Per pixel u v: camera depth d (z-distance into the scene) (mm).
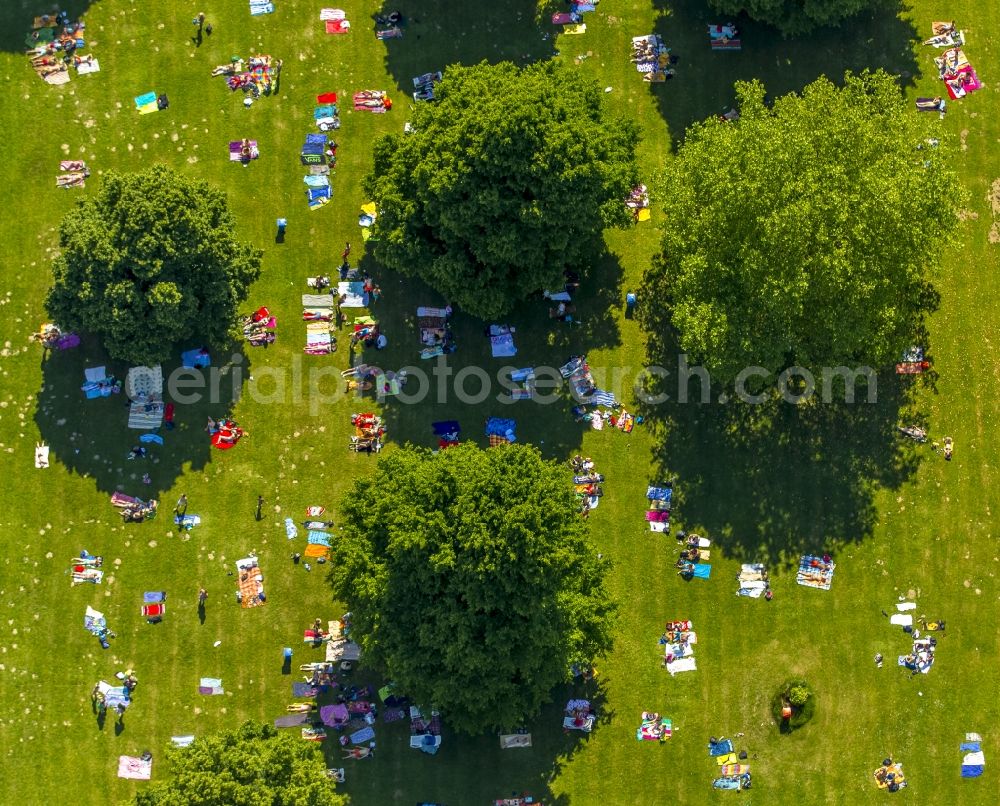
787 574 59906
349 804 58188
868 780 59000
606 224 56094
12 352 60656
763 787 58781
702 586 59781
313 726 58625
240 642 59031
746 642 59469
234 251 57969
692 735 58969
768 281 53062
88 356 60688
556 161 53562
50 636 58875
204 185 57562
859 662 59531
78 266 55656
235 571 59469
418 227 56344
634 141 58156
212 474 60062
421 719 58656
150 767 58188
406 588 53219
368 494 54812
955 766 59094
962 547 60344
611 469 60469
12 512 59562
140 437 60156
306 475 60219
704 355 56844
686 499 60281
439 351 61000
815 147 54219
